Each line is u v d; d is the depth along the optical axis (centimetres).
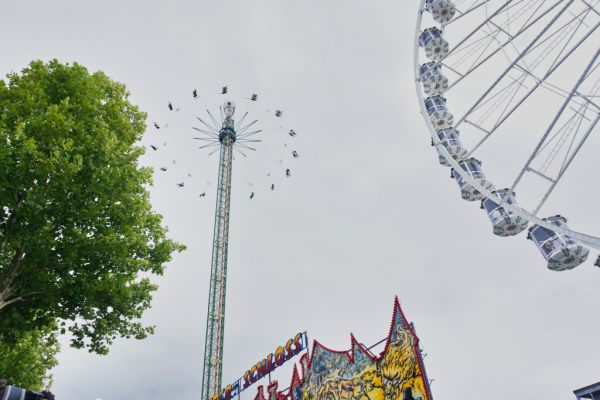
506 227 2125
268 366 2369
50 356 3186
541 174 1842
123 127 2264
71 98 2039
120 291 1989
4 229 1806
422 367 1475
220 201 4847
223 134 5412
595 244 1456
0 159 1605
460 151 2448
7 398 1482
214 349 3900
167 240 2320
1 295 1753
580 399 2391
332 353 1941
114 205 2039
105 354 2062
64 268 1902
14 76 2034
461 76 2575
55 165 1731
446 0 2388
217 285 4259
